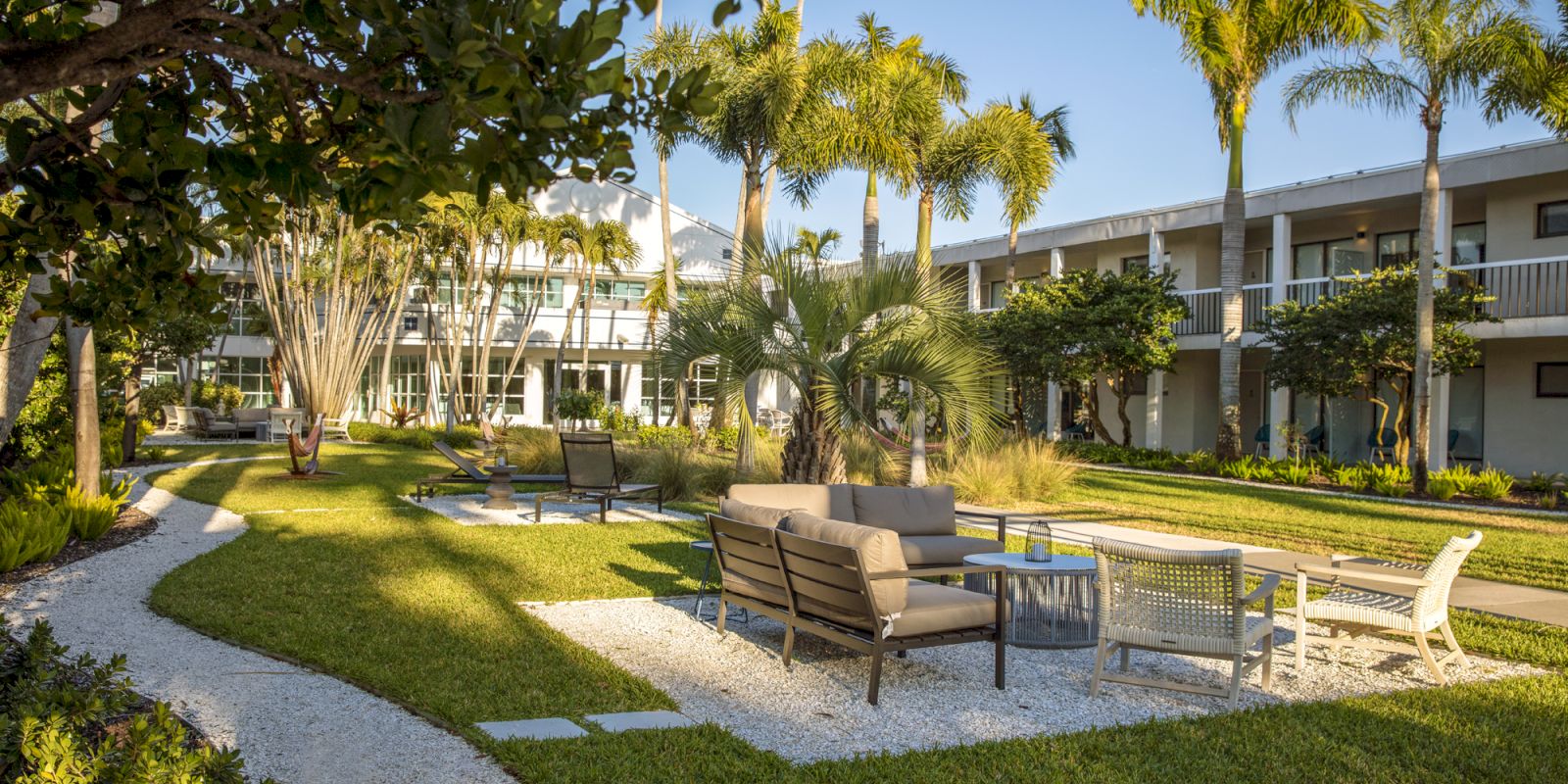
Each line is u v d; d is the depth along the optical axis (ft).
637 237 113.80
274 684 16.98
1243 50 63.00
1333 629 21.83
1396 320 58.03
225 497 45.06
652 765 13.78
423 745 14.38
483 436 80.43
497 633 21.02
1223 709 17.46
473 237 92.94
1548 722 16.61
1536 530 41.06
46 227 8.40
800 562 18.98
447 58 5.78
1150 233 80.59
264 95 9.02
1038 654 21.40
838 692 17.99
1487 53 51.65
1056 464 55.26
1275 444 71.36
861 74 55.31
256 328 110.73
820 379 32.81
